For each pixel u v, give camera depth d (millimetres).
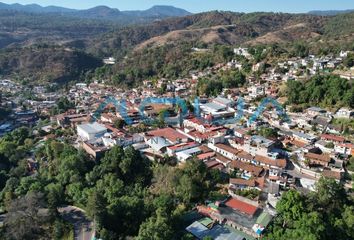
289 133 163500
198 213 112438
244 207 110875
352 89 182250
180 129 182250
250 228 101375
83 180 138875
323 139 155000
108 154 145500
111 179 131125
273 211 108375
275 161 137250
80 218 117125
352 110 173375
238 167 135125
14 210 108438
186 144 158875
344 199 110312
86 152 156250
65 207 124375
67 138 185875
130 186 133000
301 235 90938
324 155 139500
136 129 183250
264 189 119562
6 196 126250
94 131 177500
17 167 159375
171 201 114500
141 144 166250
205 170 129375
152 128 186250
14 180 139000
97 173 138875
